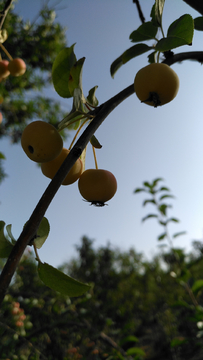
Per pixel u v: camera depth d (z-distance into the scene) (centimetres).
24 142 97
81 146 72
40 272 74
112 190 113
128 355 352
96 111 91
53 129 97
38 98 734
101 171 114
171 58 112
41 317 511
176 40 94
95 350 453
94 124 79
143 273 1116
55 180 66
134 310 945
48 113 764
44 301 522
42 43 707
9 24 653
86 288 74
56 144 96
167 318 724
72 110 93
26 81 716
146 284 1045
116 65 146
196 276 799
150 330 866
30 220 62
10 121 748
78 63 99
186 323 618
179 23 95
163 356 648
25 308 487
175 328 670
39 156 95
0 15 144
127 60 125
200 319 326
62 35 730
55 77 106
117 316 833
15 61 182
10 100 720
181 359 563
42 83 755
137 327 880
